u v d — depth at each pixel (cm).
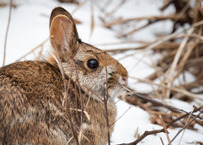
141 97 1068
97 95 773
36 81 711
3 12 1549
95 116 764
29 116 665
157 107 1144
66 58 779
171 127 962
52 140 680
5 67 749
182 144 853
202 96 1287
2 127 643
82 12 1700
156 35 1692
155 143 839
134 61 1411
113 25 1711
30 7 1636
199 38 1293
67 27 782
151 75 1300
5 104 657
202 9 1555
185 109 1081
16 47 1262
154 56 1504
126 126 937
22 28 1430
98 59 777
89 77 768
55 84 732
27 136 656
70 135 712
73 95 749
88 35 1476
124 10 1875
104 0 1944
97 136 746
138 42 1448
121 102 1081
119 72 788
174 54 1451
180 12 1546
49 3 1733
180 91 1130
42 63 772
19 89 681
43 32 1417
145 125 949
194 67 1480
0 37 1327
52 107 698
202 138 893
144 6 1947
